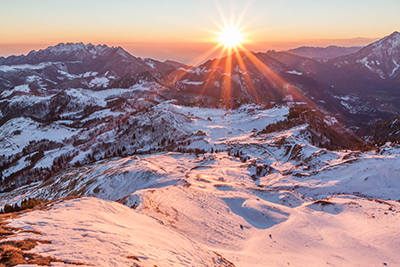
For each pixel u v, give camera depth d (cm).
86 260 1561
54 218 2245
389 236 3994
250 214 5122
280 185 9231
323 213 5381
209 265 2375
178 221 4147
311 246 3962
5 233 1741
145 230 2698
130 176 9394
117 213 3052
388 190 7931
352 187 8388
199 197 5584
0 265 1325
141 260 1783
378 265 3384
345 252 3756
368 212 5053
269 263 3247
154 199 5022
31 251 1549
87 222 2288
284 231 4400
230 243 3834
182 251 2427
